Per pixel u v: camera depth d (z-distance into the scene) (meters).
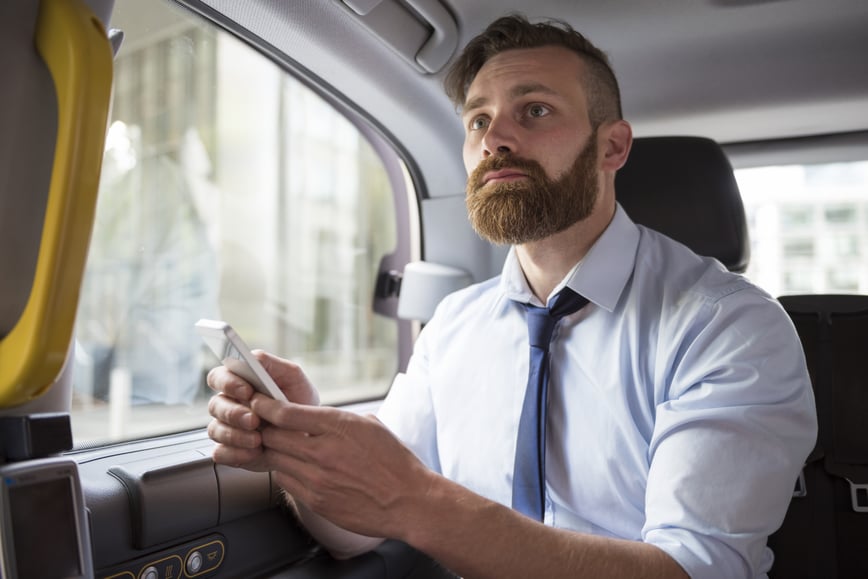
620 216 1.26
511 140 1.17
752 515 0.92
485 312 1.38
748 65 1.65
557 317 1.21
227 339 0.79
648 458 1.09
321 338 3.12
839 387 1.35
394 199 2.08
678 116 1.92
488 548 0.84
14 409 0.66
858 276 1.92
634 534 1.12
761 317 1.07
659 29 1.52
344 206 2.98
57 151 0.56
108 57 0.59
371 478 0.84
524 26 1.26
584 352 1.19
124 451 1.13
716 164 1.50
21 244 0.61
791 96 1.78
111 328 2.13
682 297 1.15
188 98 2.63
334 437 0.83
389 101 1.66
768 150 2.03
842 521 1.30
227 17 1.33
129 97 2.38
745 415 0.96
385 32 1.39
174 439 1.27
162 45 1.58
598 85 1.26
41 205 0.62
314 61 1.48
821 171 1.99
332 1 1.28
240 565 1.12
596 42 1.57
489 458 1.25
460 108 1.57
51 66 0.58
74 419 1.39
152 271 2.38
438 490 0.86
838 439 1.32
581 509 1.15
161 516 0.98
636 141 1.56
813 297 1.43
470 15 1.45
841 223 1.96
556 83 1.21
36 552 0.60
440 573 1.46
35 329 0.56
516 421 1.24
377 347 2.15
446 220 2.02
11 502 0.58
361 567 1.21
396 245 2.11
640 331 1.16
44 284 0.56
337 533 1.16
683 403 1.02
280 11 1.30
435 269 1.96
